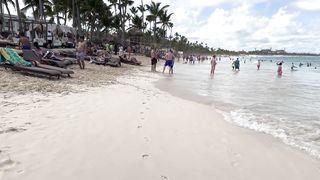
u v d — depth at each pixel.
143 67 31.39
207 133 7.96
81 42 19.66
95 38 59.41
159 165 5.66
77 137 6.55
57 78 14.13
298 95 16.73
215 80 23.33
